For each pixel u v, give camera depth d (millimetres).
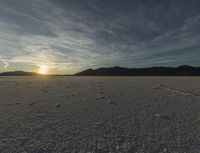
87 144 4188
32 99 10477
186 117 6402
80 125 5617
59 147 4035
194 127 5273
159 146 4027
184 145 4047
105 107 8273
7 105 8734
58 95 12117
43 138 4559
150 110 7609
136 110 7648
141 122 5906
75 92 13742
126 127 5398
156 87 17391
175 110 7531
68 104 8977
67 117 6566
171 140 4348
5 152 3805
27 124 5711
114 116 6695
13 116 6695
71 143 4246
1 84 22422
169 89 15289
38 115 6855
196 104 8688
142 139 4453
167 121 5965
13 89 16094
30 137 4629
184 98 10562
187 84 20453
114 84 21766
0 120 6156
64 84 22094
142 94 12492
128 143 4227
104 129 5238
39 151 3846
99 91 14328
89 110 7688
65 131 5074
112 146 4078
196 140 4309
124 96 11578
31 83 24234
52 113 7180
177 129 5141
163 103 9133
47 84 22172
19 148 3984
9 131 5062
